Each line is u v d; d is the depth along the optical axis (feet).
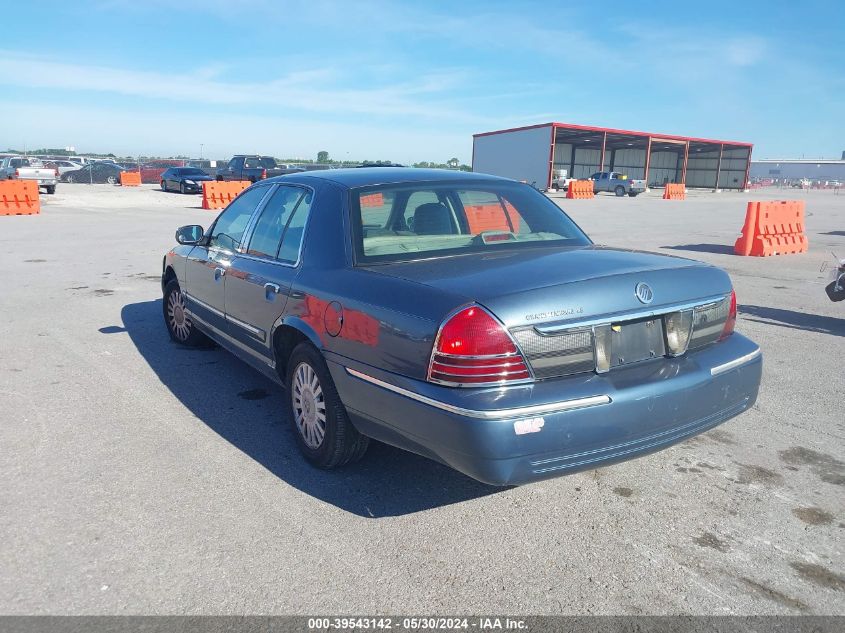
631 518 11.48
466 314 9.73
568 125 189.88
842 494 12.37
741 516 11.57
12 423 15.10
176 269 20.25
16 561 9.97
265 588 9.45
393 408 10.59
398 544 10.59
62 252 42.91
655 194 180.96
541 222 14.14
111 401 16.56
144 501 11.75
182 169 118.62
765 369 19.86
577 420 9.86
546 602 9.25
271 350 14.20
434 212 13.48
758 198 160.86
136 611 8.93
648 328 11.02
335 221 12.94
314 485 12.45
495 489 12.43
